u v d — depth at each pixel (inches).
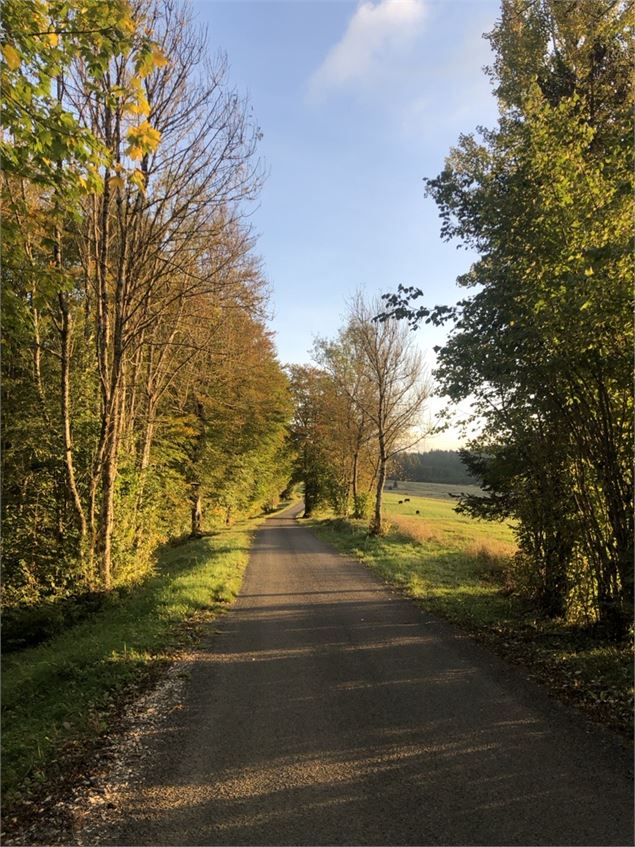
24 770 167.2
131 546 561.3
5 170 212.7
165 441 817.5
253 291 654.5
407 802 141.5
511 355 274.1
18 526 489.4
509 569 419.8
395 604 400.5
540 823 130.6
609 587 275.9
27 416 538.0
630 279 212.8
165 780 156.3
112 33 194.9
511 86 438.3
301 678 243.1
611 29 388.8
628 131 250.1
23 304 252.1
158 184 505.0
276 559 690.2
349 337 1028.5
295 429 1861.5
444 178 327.9
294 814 137.4
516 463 345.1
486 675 239.0
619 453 261.6
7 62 182.9
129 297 492.1
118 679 247.8
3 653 381.4
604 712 192.2
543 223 267.1
